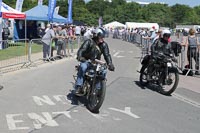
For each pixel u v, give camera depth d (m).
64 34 20.42
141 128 6.60
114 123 6.89
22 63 15.60
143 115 7.61
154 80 10.50
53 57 18.84
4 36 28.03
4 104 8.34
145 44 23.19
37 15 33.69
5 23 30.25
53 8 28.55
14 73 13.70
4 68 14.77
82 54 8.10
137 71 15.22
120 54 24.56
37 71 14.43
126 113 7.74
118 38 56.53
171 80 9.96
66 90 10.27
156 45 10.58
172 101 9.22
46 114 7.47
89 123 6.85
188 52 14.13
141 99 9.34
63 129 6.41
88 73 7.95
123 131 6.37
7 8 25.12
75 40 25.47
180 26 88.19
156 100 9.27
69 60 19.55
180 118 7.45
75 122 6.89
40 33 34.75
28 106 8.17
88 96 8.05
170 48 10.61
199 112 8.05
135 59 21.02
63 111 7.76
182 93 10.38
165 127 6.72
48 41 18.06
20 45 20.78
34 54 20.66
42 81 11.85
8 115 7.33
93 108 7.69
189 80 12.89
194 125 6.92
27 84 11.21
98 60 7.89
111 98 9.31
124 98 9.38
